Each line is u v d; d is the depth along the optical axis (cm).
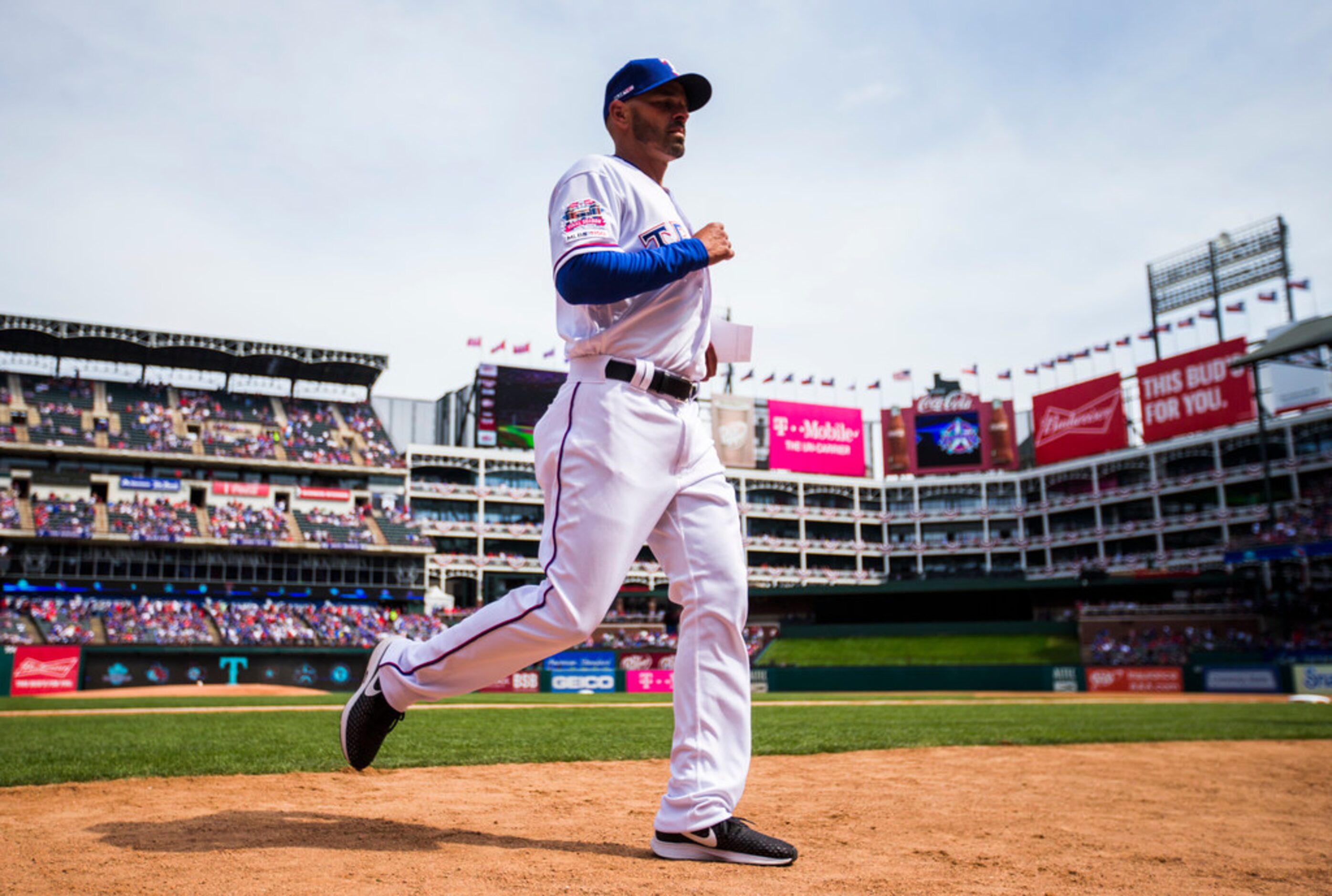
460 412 6456
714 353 411
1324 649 4003
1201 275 6188
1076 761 847
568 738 1104
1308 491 5225
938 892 321
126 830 393
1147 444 6034
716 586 373
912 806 538
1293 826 498
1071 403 5712
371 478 5547
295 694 3462
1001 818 497
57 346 5100
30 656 3528
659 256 343
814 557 6962
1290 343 4175
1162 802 577
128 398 5238
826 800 564
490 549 6103
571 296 343
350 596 4894
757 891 309
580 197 354
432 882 309
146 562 4550
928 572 6850
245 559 4756
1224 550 4903
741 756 371
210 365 5469
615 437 353
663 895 299
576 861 349
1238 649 4359
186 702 2495
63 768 669
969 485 7006
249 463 5069
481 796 541
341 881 307
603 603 354
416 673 374
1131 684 4000
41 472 4619
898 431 6388
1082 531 6312
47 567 4344
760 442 6956
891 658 5059
